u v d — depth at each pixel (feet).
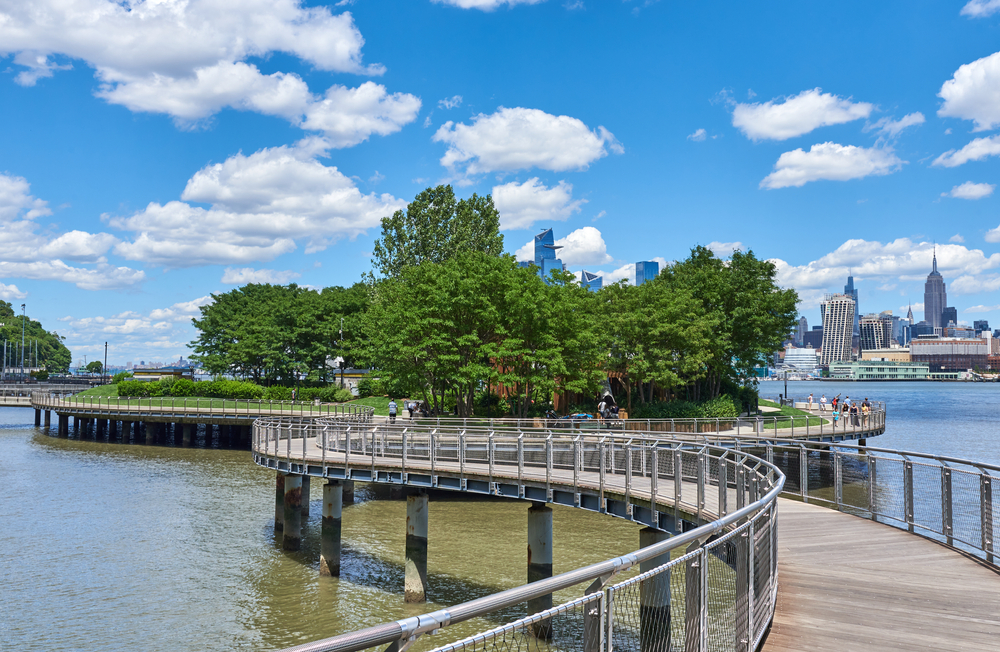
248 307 355.97
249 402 234.99
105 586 78.69
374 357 182.60
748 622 24.03
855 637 27.58
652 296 186.09
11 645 62.95
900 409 479.82
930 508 47.50
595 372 164.04
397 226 274.98
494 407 175.32
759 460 40.86
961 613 30.76
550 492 69.26
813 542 45.83
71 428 274.57
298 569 85.15
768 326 200.44
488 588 76.79
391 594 76.18
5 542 96.32
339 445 104.42
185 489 135.03
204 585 79.10
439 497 124.36
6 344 627.05
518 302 156.04
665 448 57.16
